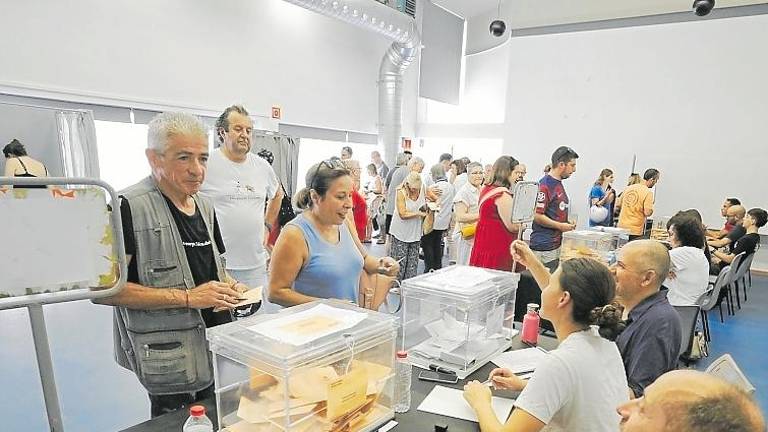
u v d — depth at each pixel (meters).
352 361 1.09
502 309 1.73
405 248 4.26
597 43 7.21
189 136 1.26
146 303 1.22
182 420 1.18
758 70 6.15
